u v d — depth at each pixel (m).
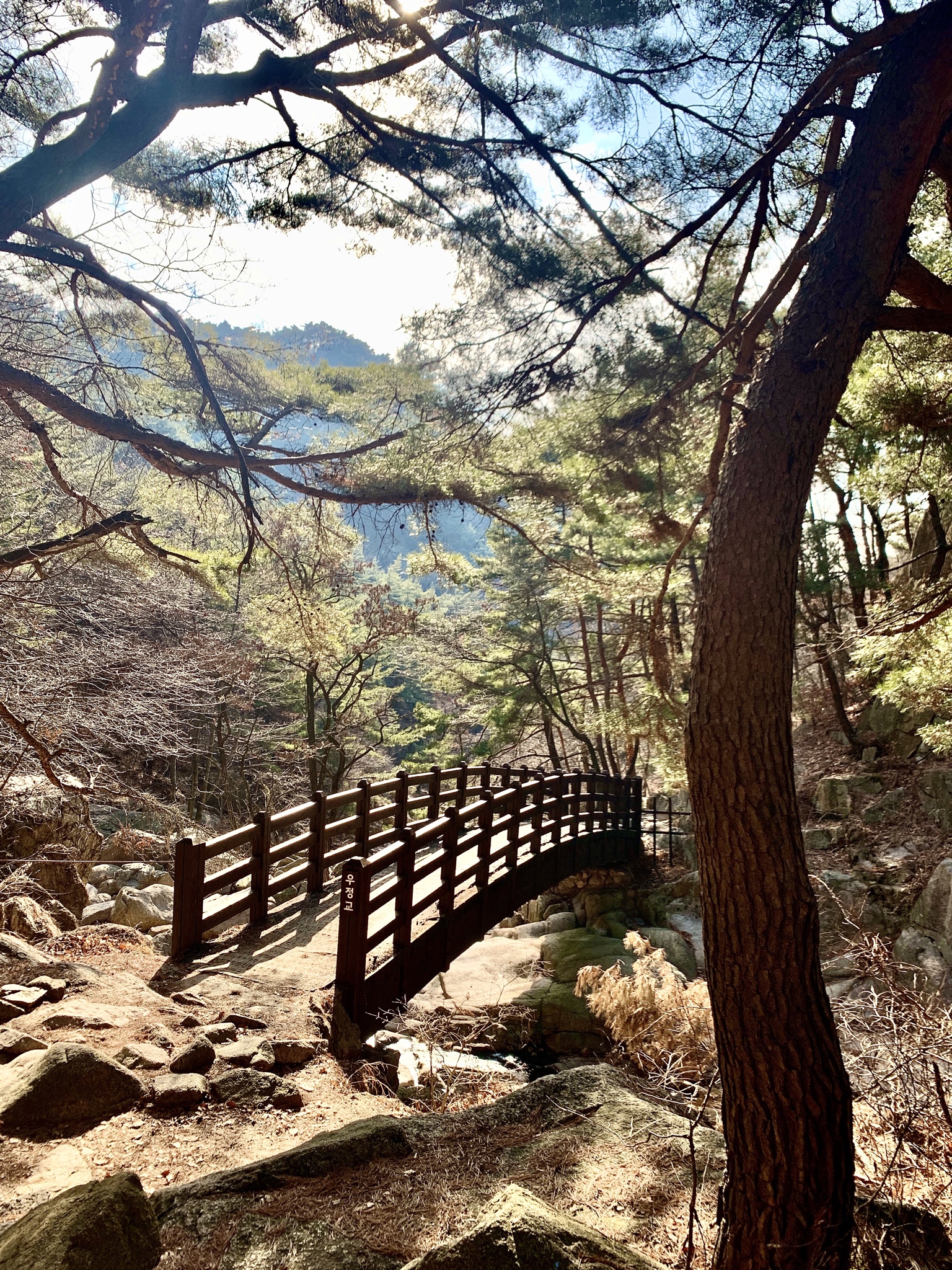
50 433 12.18
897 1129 3.50
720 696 3.10
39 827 9.73
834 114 4.17
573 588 15.00
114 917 9.54
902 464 9.05
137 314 8.81
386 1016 6.69
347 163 6.57
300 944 7.44
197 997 6.05
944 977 10.14
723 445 5.19
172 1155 4.07
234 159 6.43
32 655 9.71
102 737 9.53
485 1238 2.28
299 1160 3.51
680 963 13.47
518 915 17.88
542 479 9.96
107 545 11.72
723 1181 3.33
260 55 5.26
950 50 3.30
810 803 15.79
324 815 8.87
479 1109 4.21
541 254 6.27
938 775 13.51
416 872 7.38
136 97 4.87
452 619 24.34
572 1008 11.36
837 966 9.83
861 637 8.05
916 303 4.07
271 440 11.05
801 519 3.26
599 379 6.16
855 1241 3.04
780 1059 2.90
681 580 13.66
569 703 22.86
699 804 3.17
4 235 4.73
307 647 16.73
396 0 5.36
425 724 28.33
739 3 4.90
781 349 3.38
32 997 5.55
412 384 7.74
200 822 19.16
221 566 17.00
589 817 15.10
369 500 10.66
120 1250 2.42
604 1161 3.66
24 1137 4.06
